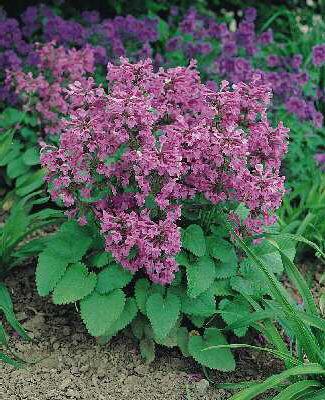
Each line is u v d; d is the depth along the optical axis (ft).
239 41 6.12
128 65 3.54
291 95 5.42
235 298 3.70
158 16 7.05
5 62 5.23
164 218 3.52
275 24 7.57
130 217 3.31
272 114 5.28
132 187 3.54
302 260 4.72
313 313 3.44
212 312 3.53
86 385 3.48
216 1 7.35
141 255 3.42
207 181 3.51
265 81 5.25
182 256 3.59
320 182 4.91
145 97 3.42
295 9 7.74
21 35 5.78
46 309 3.93
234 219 3.63
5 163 4.75
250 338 3.87
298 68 5.87
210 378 3.60
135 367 3.62
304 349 3.28
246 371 3.68
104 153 3.39
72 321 3.86
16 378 3.46
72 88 3.50
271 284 3.28
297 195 5.00
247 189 3.43
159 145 3.51
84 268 3.60
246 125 3.67
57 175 3.57
